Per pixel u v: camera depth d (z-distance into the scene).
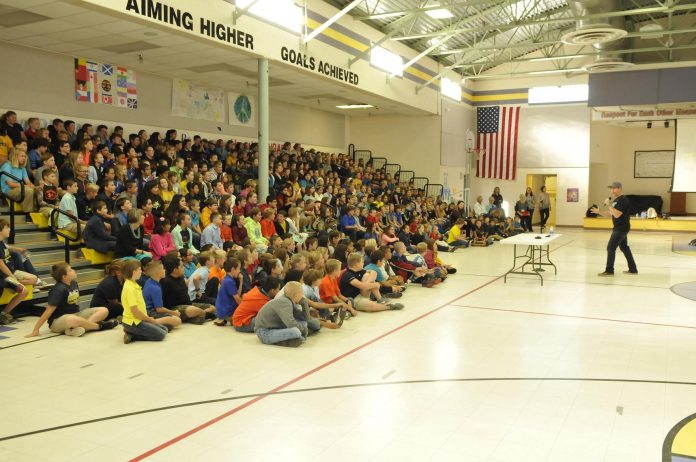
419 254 10.89
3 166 9.24
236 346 6.59
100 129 12.67
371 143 23.94
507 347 6.58
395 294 9.45
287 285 6.61
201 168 13.41
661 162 27.92
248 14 12.20
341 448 3.98
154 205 10.34
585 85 24.22
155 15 10.01
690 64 19.22
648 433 4.22
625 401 4.88
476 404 4.81
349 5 13.57
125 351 6.37
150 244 8.87
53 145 11.03
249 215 11.36
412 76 20.61
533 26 21.38
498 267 13.22
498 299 9.41
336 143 23.11
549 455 3.87
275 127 19.44
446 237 18.09
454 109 24.22
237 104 17.66
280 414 4.60
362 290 8.48
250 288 8.30
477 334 7.16
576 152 24.69
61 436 4.20
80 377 5.51
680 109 20.44
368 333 7.20
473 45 21.97
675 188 20.78
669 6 14.51
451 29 16.72
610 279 11.42
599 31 15.30
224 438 4.16
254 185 12.79
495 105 25.83
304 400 4.91
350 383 5.34
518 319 7.98
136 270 6.73
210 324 7.66
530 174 25.81
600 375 5.57
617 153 28.25
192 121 16.05
